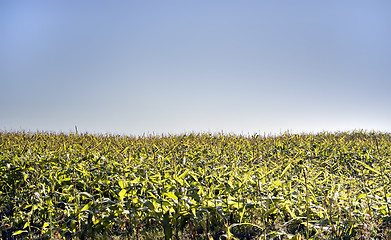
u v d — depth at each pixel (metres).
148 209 5.16
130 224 5.64
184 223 5.15
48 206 5.59
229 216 5.82
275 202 5.26
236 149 11.20
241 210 5.35
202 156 8.94
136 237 5.59
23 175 7.16
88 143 10.67
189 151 9.78
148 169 6.70
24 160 7.96
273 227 5.88
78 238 5.54
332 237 5.09
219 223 5.93
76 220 5.35
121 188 5.59
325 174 6.86
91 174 6.85
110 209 5.31
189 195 5.18
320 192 6.17
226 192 5.43
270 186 5.75
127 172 6.29
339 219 5.23
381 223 5.33
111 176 6.23
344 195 5.75
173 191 5.20
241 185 5.63
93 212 5.17
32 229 6.13
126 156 7.99
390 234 5.07
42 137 12.28
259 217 6.03
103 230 5.34
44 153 9.03
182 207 5.17
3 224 6.26
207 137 14.15
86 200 6.35
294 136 14.53
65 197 6.09
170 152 9.21
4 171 7.54
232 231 5.77
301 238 4.99
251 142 13.10
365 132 19.47
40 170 7.12
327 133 18.94
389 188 6.00
